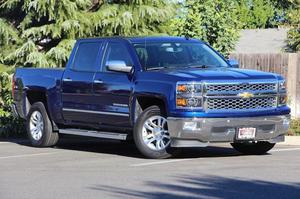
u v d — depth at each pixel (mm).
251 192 8258
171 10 19312
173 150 11320
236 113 11008
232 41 18750
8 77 18656
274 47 36094
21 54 18500
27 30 18328
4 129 17438
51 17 18109
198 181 9039
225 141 11078
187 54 12344
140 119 11438
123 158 11719
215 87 10914
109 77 12227
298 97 17703
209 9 18500
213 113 10859
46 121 13875
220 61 12570
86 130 13148
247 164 10586
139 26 19297
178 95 10867
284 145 13727
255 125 11188
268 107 11398
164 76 11227
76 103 12953
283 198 7922
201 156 11859
